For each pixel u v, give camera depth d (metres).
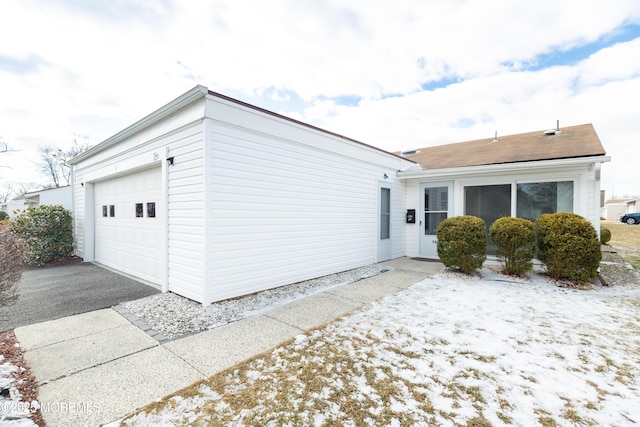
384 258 8.02
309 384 2.25
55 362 2.57
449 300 4.43
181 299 4.36
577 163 5.94
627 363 2.58
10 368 2.43
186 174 4.30
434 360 2.64
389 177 8.22
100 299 4.43
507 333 3.22
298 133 5.43
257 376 2.36
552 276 5.73
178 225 4.50
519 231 5.61
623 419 1.87
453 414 1.93
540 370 2.47
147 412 1.92
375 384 2.26
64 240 8.39
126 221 6.33
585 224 5.30
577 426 1.82
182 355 2.72
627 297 4.57
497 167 6.75
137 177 5.89
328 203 6.20
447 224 6.33
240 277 4.48
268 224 4.90
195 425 1.80
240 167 4.42
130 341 3.02
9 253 3.18
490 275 6.09
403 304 4.27
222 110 4.12
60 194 12.85
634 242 12.34
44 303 4.26
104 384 2.24
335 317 3.74
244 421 1.83
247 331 3.29
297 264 5.48
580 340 3.04
